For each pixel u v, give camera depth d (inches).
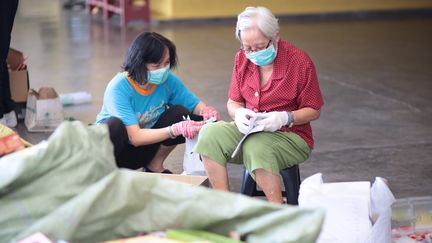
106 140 84.8
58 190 79.4
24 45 362.3
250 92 128.9
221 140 123.3
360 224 103.6
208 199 77.1
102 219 77.7
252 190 129.6
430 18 464.4
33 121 201.5
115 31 408.8
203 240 75.4
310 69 125.1
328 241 103.8
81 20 454.9
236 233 76.1
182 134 134.4
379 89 262.4
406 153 183.9
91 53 337.4
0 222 79.4
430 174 167.3
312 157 180.7
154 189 79.0
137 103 138.1
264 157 120.7
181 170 168.2
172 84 145.4
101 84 269.9
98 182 78.7
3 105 204.2
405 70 298.5
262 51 120.9
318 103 126.1
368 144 192.1
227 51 345.4
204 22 441.7
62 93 255.0
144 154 144.9
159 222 78.2
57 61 317.7
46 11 502.3
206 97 247.9
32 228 75.8
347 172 169.2
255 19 119.8
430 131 205.6
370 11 472.7
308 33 405.1
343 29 420.2
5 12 197.2
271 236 73.6
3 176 79.0
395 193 154.7
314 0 464.4
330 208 104.3
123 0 427.2
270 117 121.6
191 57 327.9
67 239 75.6
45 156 79.6
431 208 117.5
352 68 303.1
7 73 202.7
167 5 441.7
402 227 116.0
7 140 95.1
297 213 73.1
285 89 125.9
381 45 362.9
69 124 82.6
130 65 131.7
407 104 239.3
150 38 130.5
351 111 229.5
